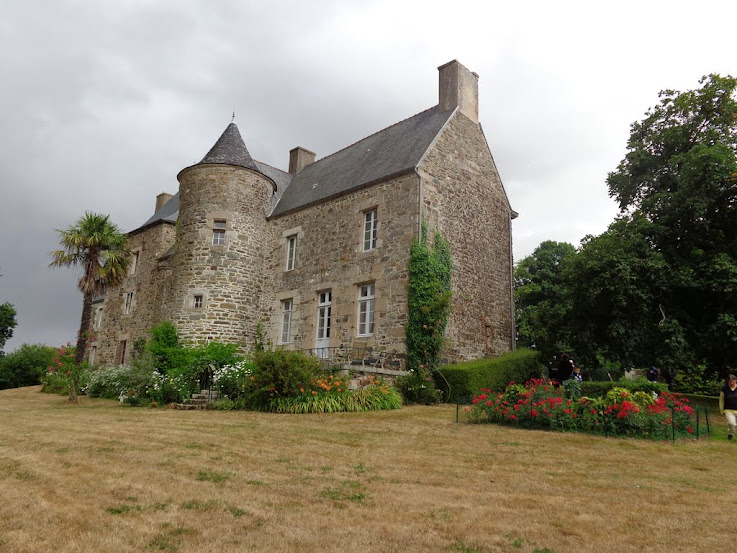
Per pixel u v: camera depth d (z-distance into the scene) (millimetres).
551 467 5730
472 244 15812
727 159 13742
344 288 15289
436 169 14977
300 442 6961
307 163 22922
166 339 15820
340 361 13188
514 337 16766
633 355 14523
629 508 4258
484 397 9141
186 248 17203
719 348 13344
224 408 11039
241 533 3529
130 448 6328
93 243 16922
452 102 16719
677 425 8195
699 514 4117
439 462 5887
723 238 14281
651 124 17266
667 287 13492
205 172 17672
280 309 17219
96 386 16469
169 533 3508
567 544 3428
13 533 3426
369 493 4582
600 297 14383
